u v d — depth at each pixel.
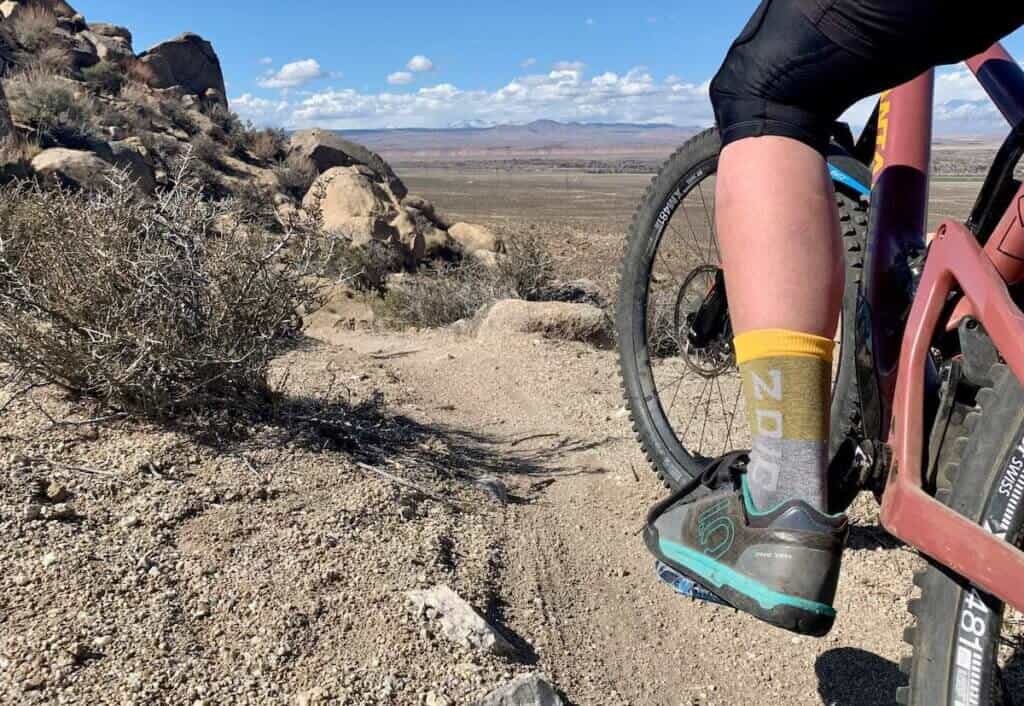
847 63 1.69
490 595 2.87
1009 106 2.29
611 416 4.95
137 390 3.43
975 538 1.57
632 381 3.41
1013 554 1.51
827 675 2.71
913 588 3.04
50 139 22.83
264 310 3.79
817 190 1.76
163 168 27.00
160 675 2.19
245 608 2.49
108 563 2.56
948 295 1.82
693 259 3.29
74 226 3.64
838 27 1.65
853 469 1.82
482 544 3.17
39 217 3.93
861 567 3.17
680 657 2.82
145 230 3.77
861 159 2.68
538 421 4.85
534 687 2.34
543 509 3.65
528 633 2.75
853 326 2.51
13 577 2.41
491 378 5.72
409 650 2.44
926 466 1.75
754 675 2.74
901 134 2.39
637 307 3.38
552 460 4.23
